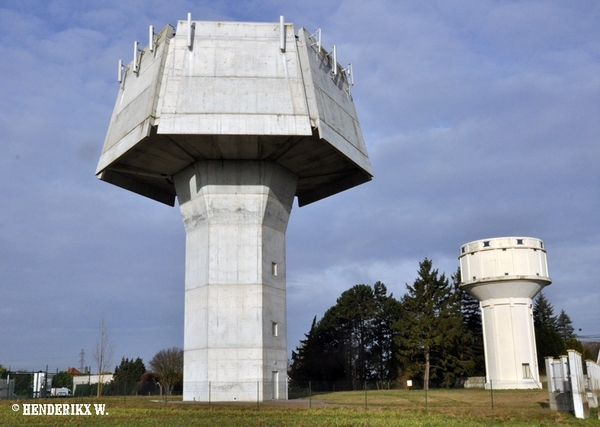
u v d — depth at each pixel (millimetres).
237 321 32906
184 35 33000
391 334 68312
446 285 58312
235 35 33406
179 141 31484
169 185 39500
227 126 30453
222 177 34281
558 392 25906
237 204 34188
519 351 42469
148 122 30188
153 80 31750
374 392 43438
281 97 31625
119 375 75625
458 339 56406
